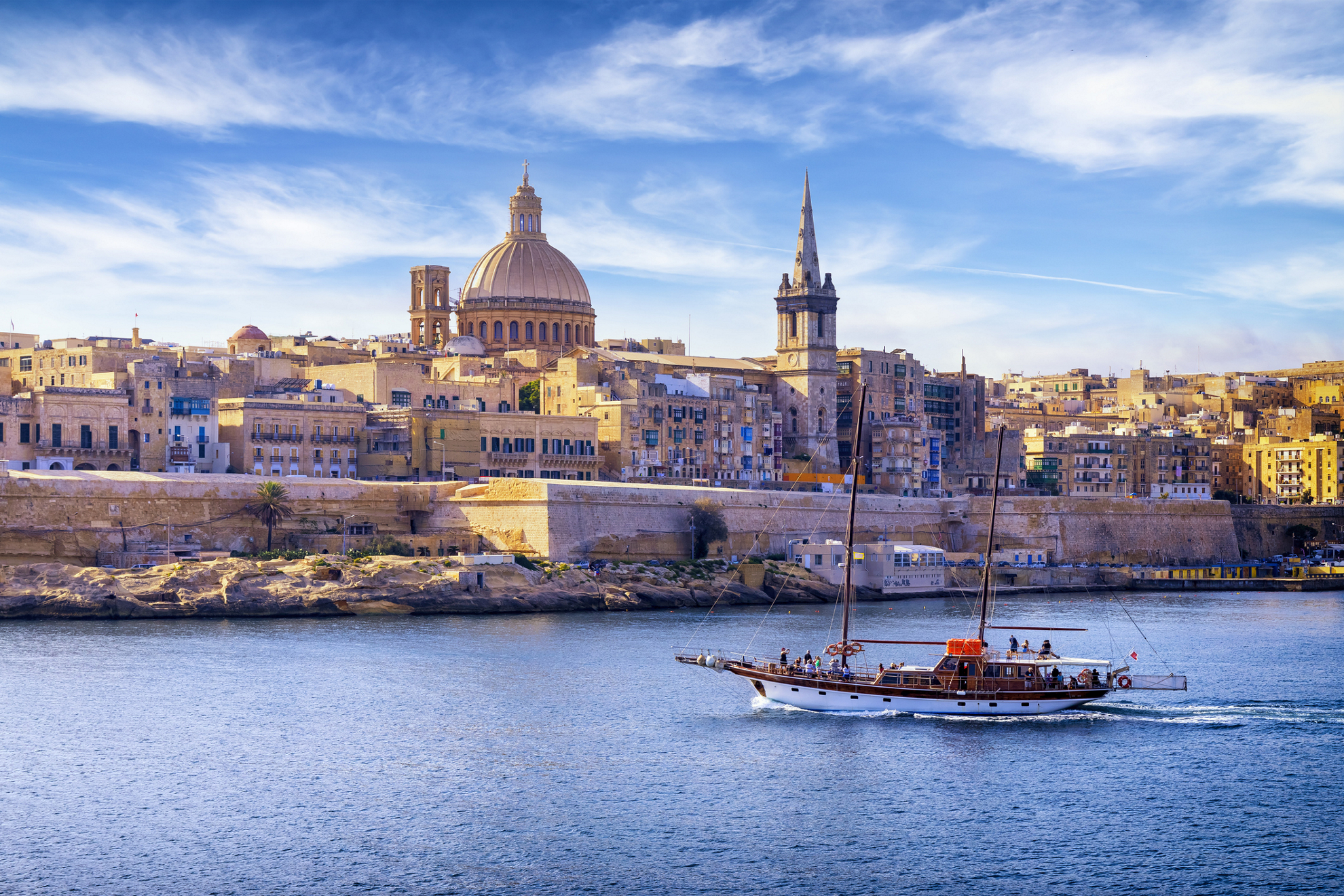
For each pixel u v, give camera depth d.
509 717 115.25
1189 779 98.06
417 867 80.75
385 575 181.50
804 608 198.00
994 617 189.50
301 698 121.75
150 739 107.25
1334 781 97.88
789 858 82.44
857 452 123.56
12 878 78.81
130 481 192.50
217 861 81.56
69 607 169.25
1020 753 104.62
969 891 78.06
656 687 128.25
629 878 79.25
